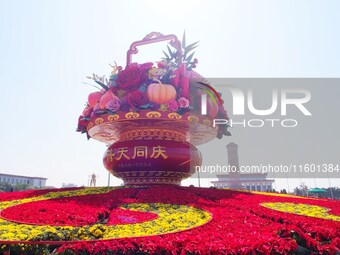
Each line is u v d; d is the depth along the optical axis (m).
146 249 6.24
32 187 96.62
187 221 9.18
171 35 21.72
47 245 6.79
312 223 9.09
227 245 6.38
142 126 20.23
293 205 13.80
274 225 8.68
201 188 18.33
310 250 7.34
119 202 13.17
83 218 9.57
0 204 13.48
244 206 12.59
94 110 20.70
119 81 19.89
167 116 19.08
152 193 15.07
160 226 8.36
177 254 6.27
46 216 9.72
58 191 17.75
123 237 6.84
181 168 19.61
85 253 6.29
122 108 19.67
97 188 17.97
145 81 19.77
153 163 19.14
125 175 19.72
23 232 7.31
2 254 6.48
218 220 9.38
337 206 13.72
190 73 20.88
